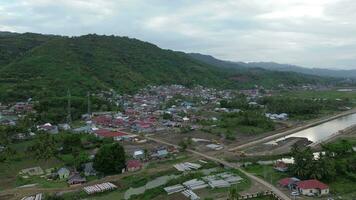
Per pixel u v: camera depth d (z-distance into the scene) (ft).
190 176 475.72
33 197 421.59
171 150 634.43
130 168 524.11
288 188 427.74
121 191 442.09
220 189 427.33
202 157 592.19
